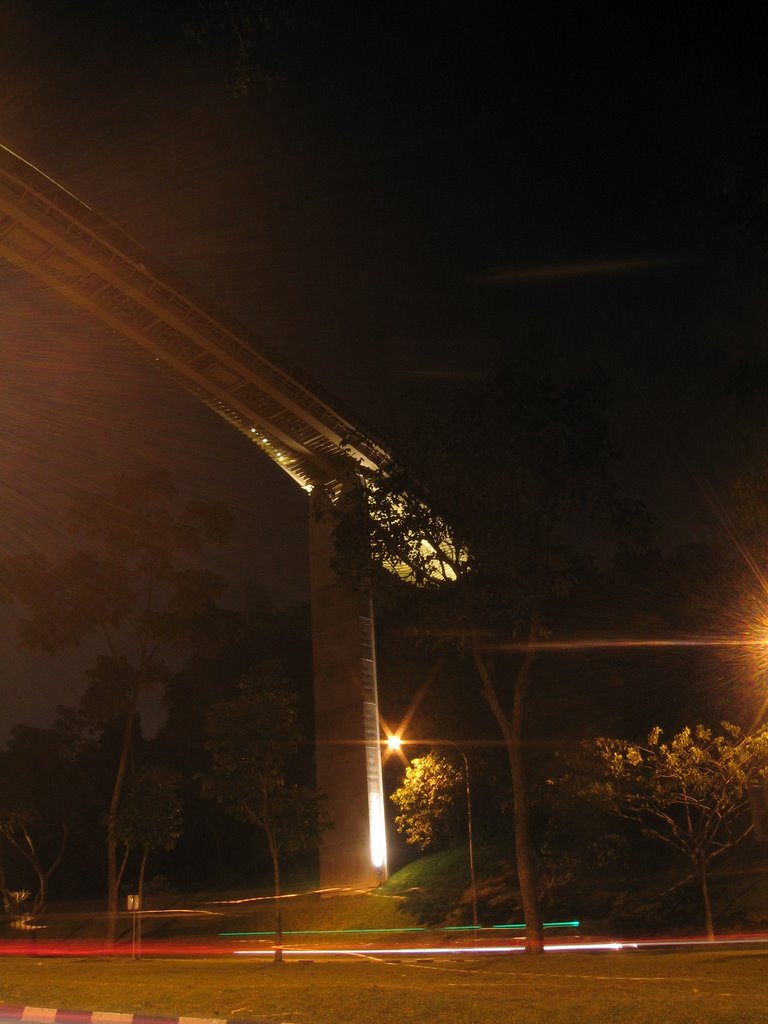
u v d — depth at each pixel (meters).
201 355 55.56
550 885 43.38
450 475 28.36
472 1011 12.36
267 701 32.41
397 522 28.75
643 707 45.53
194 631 52.84
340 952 37.91
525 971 19.94
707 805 31.80
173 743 83.12
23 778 66.88
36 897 72.56
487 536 28.22
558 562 28.34
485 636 29.95
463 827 47.94
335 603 57.53
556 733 46.97
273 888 62.94
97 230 51.09
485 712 48.28
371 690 56.00
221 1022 12.92
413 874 52.47
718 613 41.84
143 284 52.78
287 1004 14.38
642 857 44.25
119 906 66.75
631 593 47.50
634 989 14.66
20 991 20.31
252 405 57.34
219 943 48.12
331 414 56.44
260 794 31.95
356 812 53.50
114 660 52.06
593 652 47.59
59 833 77.12
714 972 17.34
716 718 41.12
